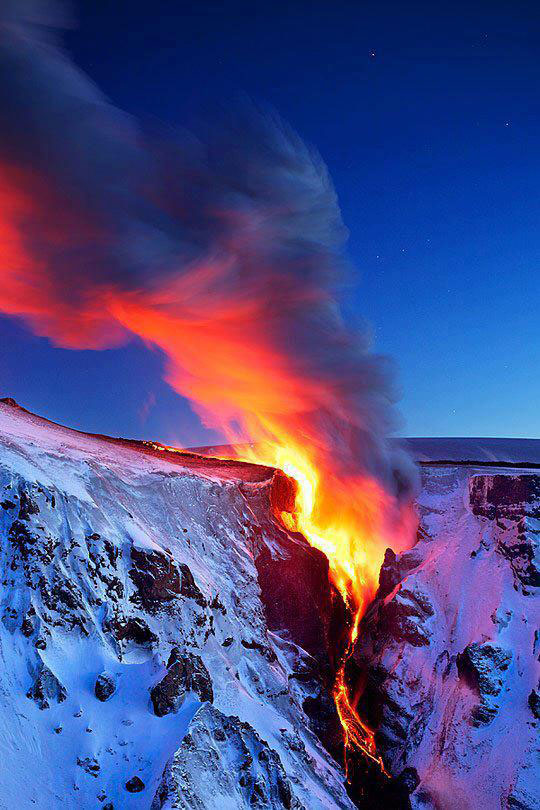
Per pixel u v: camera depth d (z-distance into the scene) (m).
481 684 44.94
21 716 29.08
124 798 28.02
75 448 43.38
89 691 31.20
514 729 42.94
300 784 33.75
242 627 41.22
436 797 41.81
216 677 36.44
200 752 29.64
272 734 35.91
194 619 37.41
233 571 44.31
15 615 31.66
